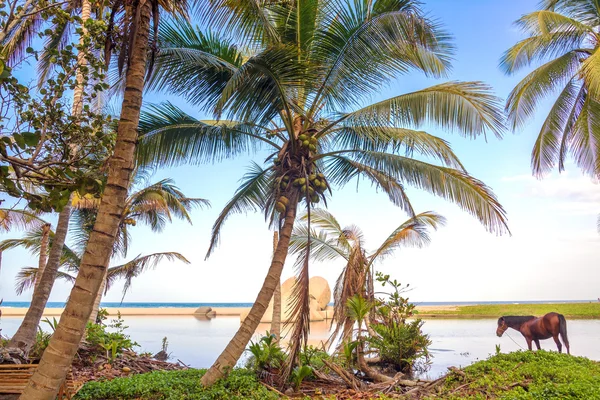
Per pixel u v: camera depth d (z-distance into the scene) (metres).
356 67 8.03
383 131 8.62
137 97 4.38
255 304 7.79
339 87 8.28
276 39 7.42
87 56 5.02
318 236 14.18
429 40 7.54
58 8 4.97
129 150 4.22
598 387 6.15
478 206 8.64
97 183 4.82
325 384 8.56
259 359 8.41
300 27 8.43
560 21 12.10
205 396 6.80
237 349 7.56
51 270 9.62
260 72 6.97
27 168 4.54
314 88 8.32
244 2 6.64
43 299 9.34
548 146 14.27
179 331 24.95
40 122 4.72
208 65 8.03
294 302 8.04
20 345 8.55
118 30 4.97
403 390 8.23
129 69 4.44
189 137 8.83
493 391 6.92
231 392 7.06
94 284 3.84
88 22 4.98
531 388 6.49
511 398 6.08
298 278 8.22
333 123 8.59
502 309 38.72
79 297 3.77
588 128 13.68
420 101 8.41
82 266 3.87
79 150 5.06
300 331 7.89
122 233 16.14
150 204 14.65
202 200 17.62
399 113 8.55
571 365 8.06
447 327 26.17
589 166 14.29
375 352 11.92
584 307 31.61
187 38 8.25
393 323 11.76
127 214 14.69
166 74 8.09
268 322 28.11
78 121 5.08
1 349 7.41
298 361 8.39
